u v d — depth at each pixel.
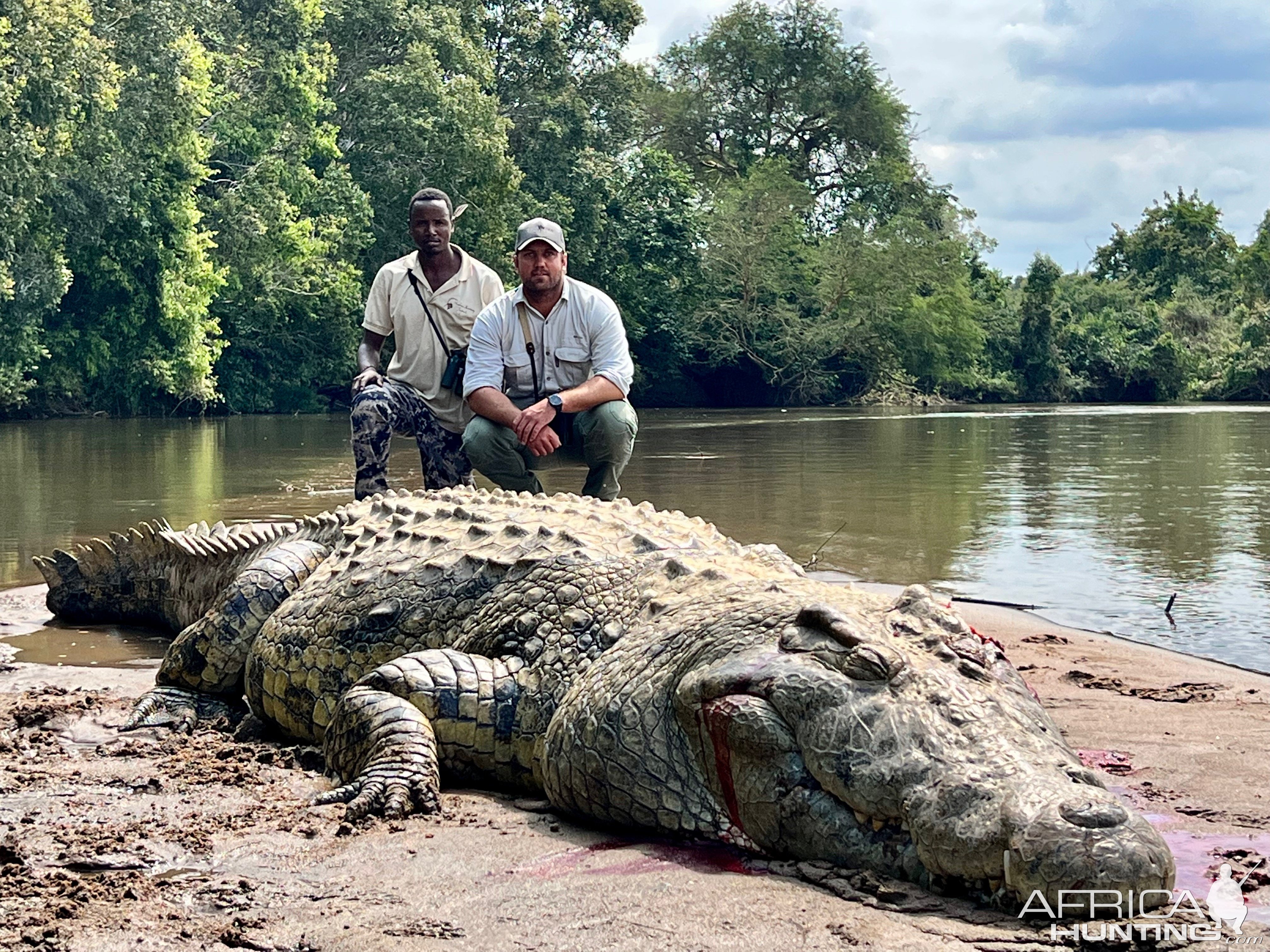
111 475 10.50
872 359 37.75
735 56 42.75
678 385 36.47
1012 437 17.25
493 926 2.34
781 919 2.35
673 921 2.35
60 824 3.00
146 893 2.53
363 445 5.55
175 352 23.19
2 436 16.92
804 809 2.64
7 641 5.00
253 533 4.74
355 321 27.09
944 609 2.95
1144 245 66.88
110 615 5.33
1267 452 13.93
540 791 3.31
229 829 2.97
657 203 34.94
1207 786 3.14
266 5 27.25
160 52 21.78
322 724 3.76
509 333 5.17
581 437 5.23
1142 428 20.48
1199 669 4.25
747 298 35.88
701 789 2.87
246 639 4.09
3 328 19.81
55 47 19.64
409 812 3.10
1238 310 56.31
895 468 11.12
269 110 26.30
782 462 11.90
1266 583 5.62
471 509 4.00
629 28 36.72
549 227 5.10
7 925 2.36
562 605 3.42
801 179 43.19
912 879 2.49
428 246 5.71
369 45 30.20
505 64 34.94
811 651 2.77
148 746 3.71
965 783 2.44
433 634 3.61
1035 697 2.82
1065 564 6.07
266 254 25.19
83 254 21.78
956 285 39.09
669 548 3.50
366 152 28.67
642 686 3.01
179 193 22.55
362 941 2.27
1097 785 2.50
